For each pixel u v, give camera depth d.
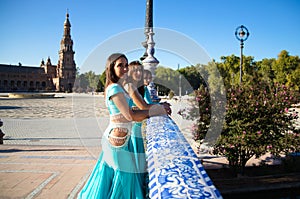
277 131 5.81
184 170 1.78
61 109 24.91
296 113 6.03
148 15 6.65
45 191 4.04
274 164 6.70
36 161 5.81
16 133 11.70
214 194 1.45
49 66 103.69
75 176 4.73
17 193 3.96
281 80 39.84
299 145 5.81
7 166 5.40
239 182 5.58
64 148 7.26
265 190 5.61
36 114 20.06
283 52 41.25
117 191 2.49
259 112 5.62
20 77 95.94
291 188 5.70
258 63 47.69
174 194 1.45
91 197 2.58
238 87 5.98
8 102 34.94
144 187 2.54
